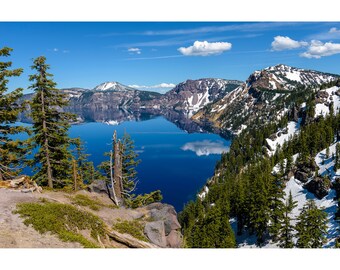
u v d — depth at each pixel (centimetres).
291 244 5772
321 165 12075
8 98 2655
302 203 9788
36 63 3000
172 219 2766
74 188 3281
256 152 18162
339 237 6091
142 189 14675
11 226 1805
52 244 1750
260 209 6631
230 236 5634
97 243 2025
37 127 3145
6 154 2738
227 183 12050
